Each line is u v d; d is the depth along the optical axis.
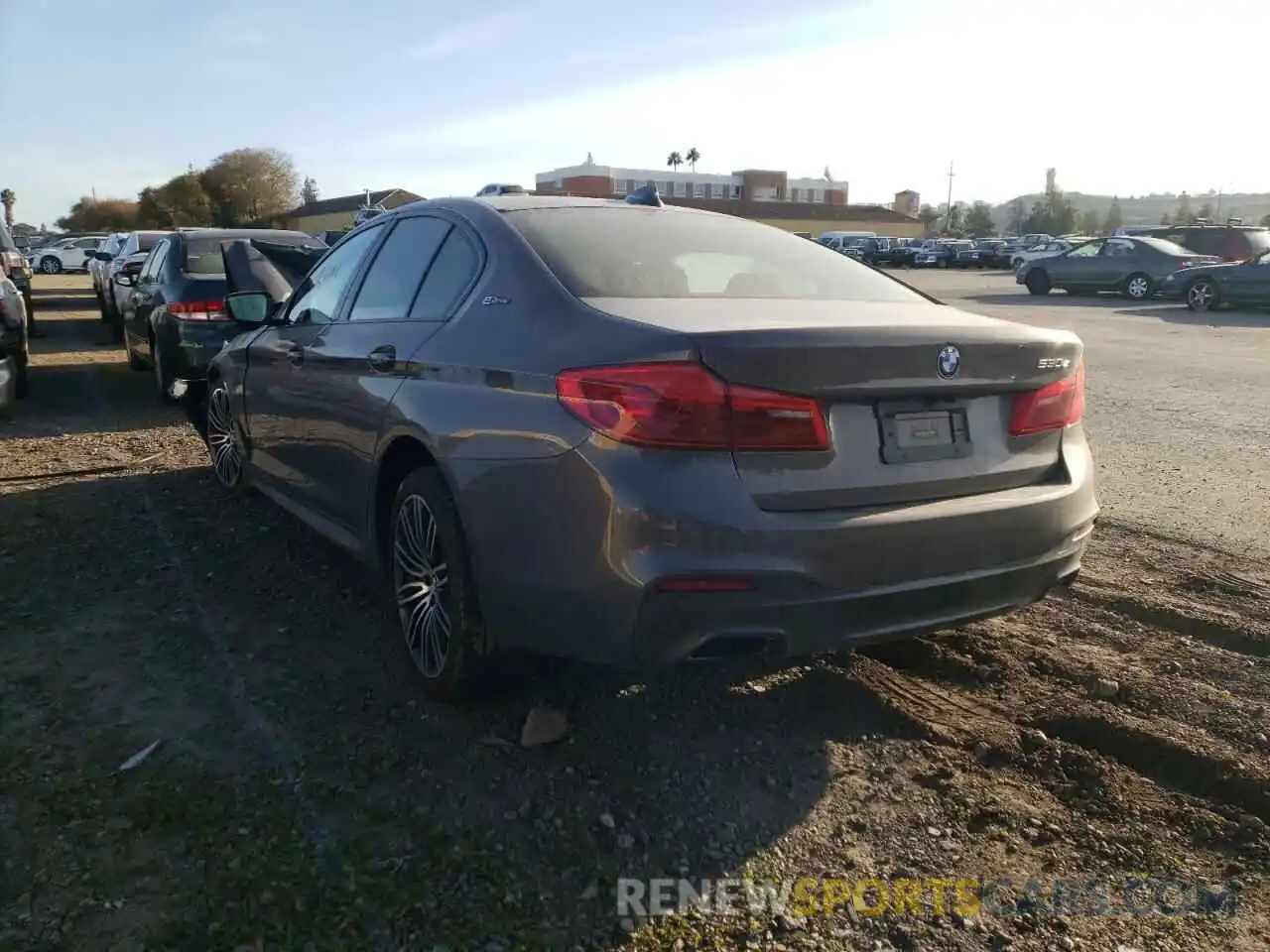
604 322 2.96
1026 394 3.23
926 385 2.94
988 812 3.02
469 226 3.77
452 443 3.22
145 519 5.65
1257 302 19.44
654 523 2.71
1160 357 12.80
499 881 2.68
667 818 2.97
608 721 3.49
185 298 8.41
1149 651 3.99
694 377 2.70
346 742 3.33
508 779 3.14
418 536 3.57
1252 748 3.27
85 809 2.93
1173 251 23.12
